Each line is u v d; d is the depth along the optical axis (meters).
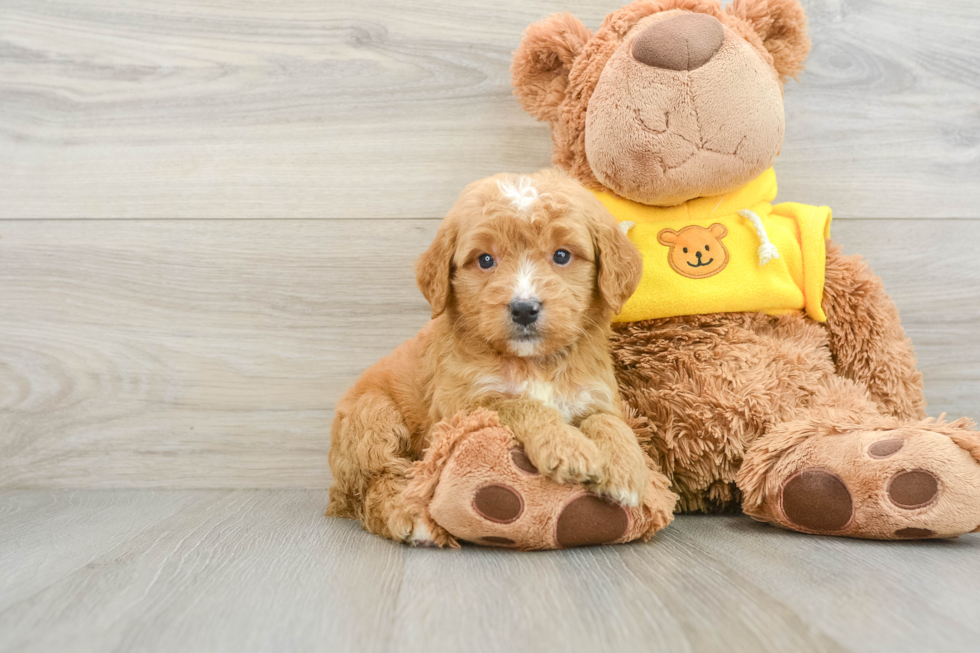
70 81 2.58
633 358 2.05
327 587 1.35
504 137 2.59
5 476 2.56
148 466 2.57
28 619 1.21
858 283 2.15
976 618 1.14
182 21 2.57
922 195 2.56
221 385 2.57
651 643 1.06
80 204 2.58
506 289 1.69
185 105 2.58
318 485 2.58
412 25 2.57
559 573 1.42
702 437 1.91
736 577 1.36
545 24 2.18
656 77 1.93
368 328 2.58
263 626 1.16
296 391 2.58
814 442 1.69
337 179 2.59
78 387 2.57
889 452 1.58
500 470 1.54
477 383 1.78
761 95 1.98
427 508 1.63
